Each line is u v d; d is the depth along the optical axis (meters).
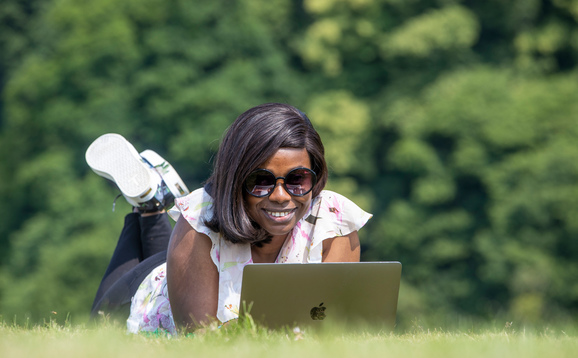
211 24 40.50
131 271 6.42
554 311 33.34
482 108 37.00
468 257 35.72
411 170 37.28
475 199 36.62
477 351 3.90
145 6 40.09
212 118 37.34
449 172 36.78
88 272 34.34
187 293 5.30
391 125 39.12
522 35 40.31
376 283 4.94
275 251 5.50
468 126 36.91
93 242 34.50
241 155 4.98
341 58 41.44
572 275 33.44
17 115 40.44
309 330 4.74
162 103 38.16
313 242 5.50
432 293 35.59
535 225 34.34
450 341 4.46
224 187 5.07
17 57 47.19
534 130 36.56
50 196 37.06
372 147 39.97
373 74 41.16
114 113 38.12
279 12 42.75
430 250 35.97
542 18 40.91
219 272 5.30
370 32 40.47
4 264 39.88
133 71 39.28
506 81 38.38
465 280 35.28
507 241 34.44
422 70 40.47
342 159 38.47
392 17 41.09
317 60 40.97
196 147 37.00
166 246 7.03
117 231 35.47
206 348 3.86
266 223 5.10
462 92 37.47
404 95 39.69
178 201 5.41
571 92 37.34
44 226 36.34
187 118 38.03
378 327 5.00
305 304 4.80
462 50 40.31
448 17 39.38
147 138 38.12
